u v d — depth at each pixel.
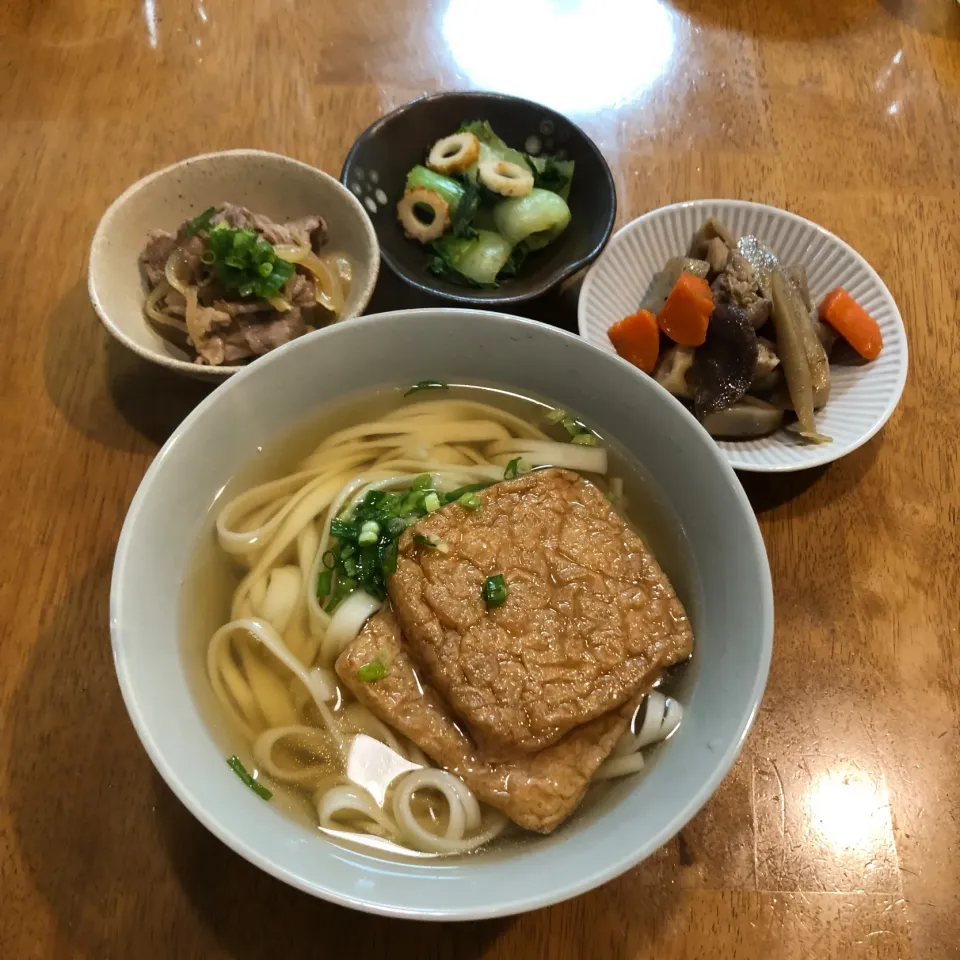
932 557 0.39
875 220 0.47
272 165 0.41
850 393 0.42
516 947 0.32
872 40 0.53
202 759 0.30
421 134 0.45
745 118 0.50
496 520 0.34
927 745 0.36
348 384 0.36
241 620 0.34
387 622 0.33
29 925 0.31
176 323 0.40
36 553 0.37
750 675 0.30
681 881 0.33
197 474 0.33
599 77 0.50
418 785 0.32
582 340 0.34
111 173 0.45
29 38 0.49
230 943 0.31
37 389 0.40
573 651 0.32
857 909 0.33
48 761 0.33
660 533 0.35
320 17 0.51
